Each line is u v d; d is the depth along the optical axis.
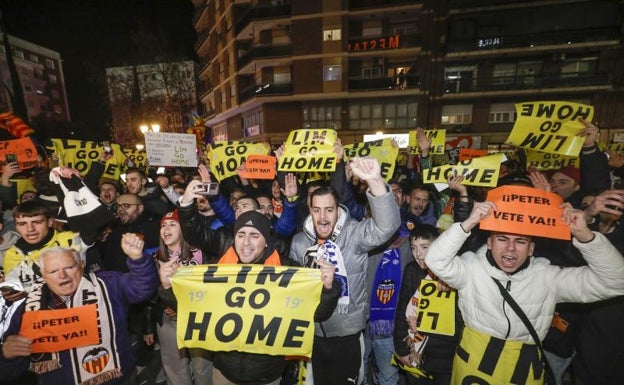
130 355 2.36
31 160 5.37
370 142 4.30
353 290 2.61
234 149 4.91
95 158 5.90
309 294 2.08
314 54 24.08
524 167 6.15
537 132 3.51
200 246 2.76
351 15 23.66
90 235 2.55
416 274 2.63
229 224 3.58
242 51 28.91
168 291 2.20
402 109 24.09
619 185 3.86
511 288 2.03
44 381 2.16
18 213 2.56
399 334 2.61
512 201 2.01
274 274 2.12
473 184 3.46
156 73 32.12
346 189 3.51
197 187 2.61
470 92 22.98
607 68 21.38
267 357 2.26
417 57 23.83
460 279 2.15
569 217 1.82
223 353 2.28
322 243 2.63
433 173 3.66
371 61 24.52
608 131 21.38
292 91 24.78
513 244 2.02
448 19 22.75
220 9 30.53
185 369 2.89
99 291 2.24
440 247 2.11
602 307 2.36
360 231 2.60
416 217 4.19
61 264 2.10
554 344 2.63
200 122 14.55
